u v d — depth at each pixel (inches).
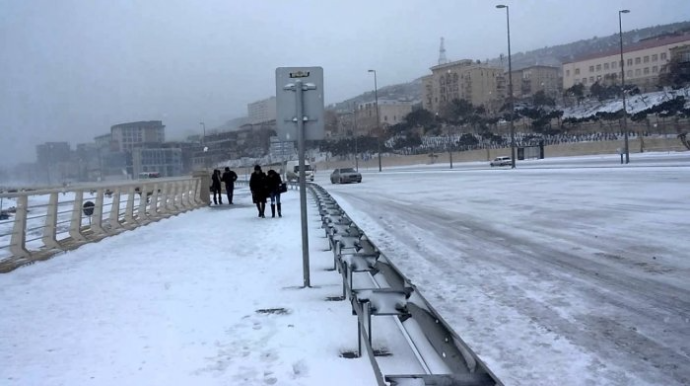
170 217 784.3
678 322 238.5
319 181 2258.9
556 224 536.1
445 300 285.7
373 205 867.4
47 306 284.5
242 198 1259.8
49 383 186.5
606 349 210.2
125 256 438.9
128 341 227.3
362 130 4886.8
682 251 379.2
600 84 3779.5
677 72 3223.4
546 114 3361.2
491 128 3602.4
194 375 190.7
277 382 182.7
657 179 964.0
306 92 308.0
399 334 228.1
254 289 312.3
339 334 229.1
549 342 219.3
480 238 483.2
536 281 319.6
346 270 279.1
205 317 259.0
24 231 423.5
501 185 1126.4
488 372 137.9
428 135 3966.5
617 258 368.2
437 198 932.0
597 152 2512.3
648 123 2637.8
